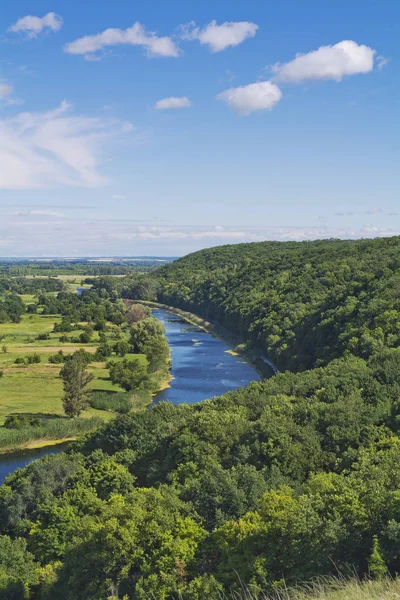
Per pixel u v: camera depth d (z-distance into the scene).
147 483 52.22
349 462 44.78
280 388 68.19
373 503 28.11
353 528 27.34
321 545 26.72
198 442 51.06
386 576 20.80
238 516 36.53
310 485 36.78
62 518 42.75
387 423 52.06
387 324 88.56
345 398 57.19
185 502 38.50
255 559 28.36
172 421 61.81
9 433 80.00
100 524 34.53
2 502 49.81
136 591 29.62
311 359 103.94
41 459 57.47
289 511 30.92
